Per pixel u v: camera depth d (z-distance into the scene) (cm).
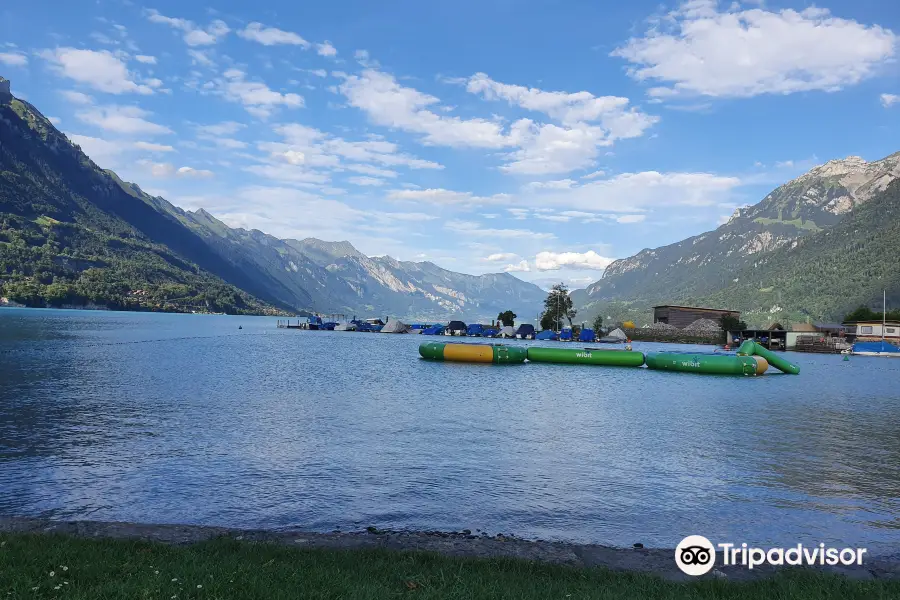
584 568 1256
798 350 16425
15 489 1914
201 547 1230
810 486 2173
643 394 5212
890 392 5838
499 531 1650
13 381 4650
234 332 17075
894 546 1603
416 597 952
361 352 10138
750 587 1117
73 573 990
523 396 4775
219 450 2514
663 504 1927
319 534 1502
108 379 4975
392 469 2272
